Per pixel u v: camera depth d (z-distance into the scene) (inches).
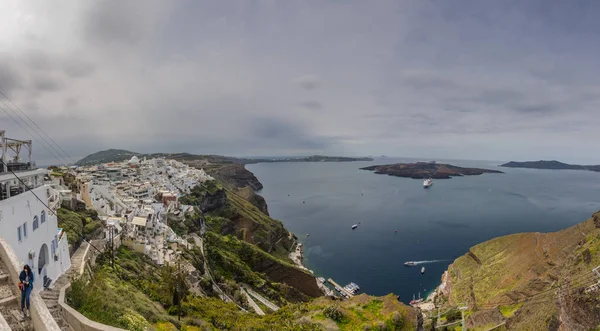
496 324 3494.1
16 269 808.9
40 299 765.3
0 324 615.8
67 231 2057.1
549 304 3307.1
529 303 3577.8
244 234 6299.2
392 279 5502.0
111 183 5816.9
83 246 2081.7
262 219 7416.3
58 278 1417.3
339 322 1875.0
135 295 1604.3
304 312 2091.5
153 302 1722.4
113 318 1145.4
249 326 1786.4
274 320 2030.0
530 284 3978.8
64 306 1057.5
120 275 1926.7
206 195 6934.1
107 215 3417.8
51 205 1537.9
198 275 3024.1
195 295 2422.5
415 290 5132.9
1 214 956.6
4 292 775.1
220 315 1985.7
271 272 4803.2
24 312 741.9
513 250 5206.7
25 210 1126.4
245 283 4116.6
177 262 2812.5
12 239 1026.7
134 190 5378.9
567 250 4252.0
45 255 1332.4
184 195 6323.8
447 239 7677.2
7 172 1090.7
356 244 7347.4
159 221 4119.1
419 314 1979.6
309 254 6702.8
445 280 5300.2
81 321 960.3
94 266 1814.7
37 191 1235.2
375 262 6220.5
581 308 2923.2
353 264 6122.1
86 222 2544.3
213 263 4084.6
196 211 5625.0
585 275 3267.7
